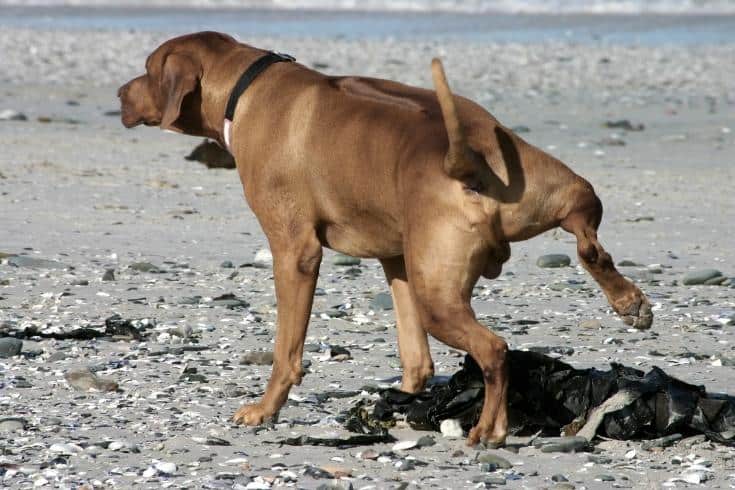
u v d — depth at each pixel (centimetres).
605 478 916
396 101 991
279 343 1048
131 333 1337
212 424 1048
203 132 1132
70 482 898
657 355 1283
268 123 1038
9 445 977
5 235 1820
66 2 6788
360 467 944
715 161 2578
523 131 2894
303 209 1027
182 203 2102
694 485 905
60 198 2098
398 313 1075
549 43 4959
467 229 919
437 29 5594
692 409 1001
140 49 4572
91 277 1599
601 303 1518
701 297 1548
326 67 4038
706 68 4162
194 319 1414
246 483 902
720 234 1934
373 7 6669
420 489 894
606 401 1009
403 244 967
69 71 3891
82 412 1073
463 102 970
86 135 2755
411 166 938
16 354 1254
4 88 3478
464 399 1020
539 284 1617
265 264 1688
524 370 1023
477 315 1457
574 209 930
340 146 995
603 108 3294
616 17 6266
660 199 2198
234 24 5769
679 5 6675
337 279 1638
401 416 1067
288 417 1074
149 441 1000
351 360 1266
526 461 955
